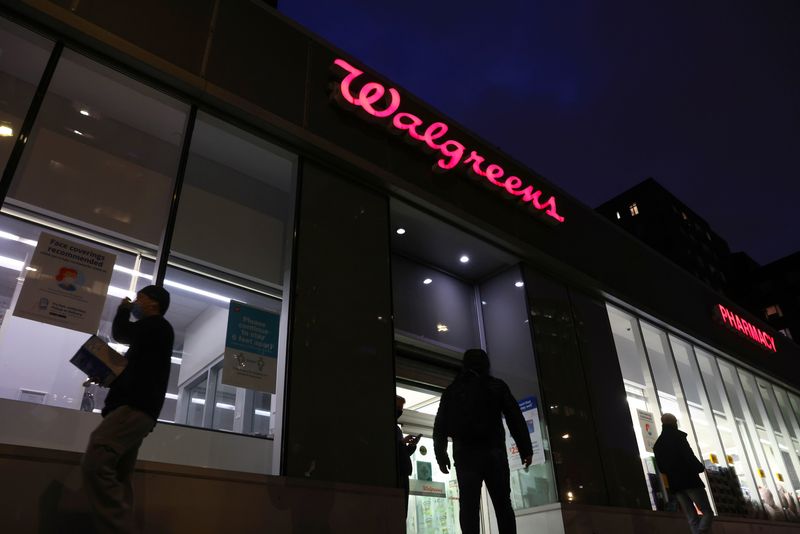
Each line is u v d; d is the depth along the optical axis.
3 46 5.34
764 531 11.08
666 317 12.18
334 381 5.79
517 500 7.99
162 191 6.06
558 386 8.57
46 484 3.65
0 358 4.53
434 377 8.46
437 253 8.97
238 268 6.23
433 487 7.99
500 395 5.02
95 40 5.39
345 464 5.48
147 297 3.93
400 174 7.67
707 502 7.47
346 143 7.18
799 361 17.72
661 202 57.31
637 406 10.39
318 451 5.34
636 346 11.40
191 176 6.35
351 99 7.29
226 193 6.55
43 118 5.55
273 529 4.66
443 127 8.47
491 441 4.83
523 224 9.45
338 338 6.04
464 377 5.15
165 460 4.88
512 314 9.09
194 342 5.62
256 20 6.86
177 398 5.32
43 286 4.89
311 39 7.40
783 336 17.58
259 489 4.73
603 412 9.12
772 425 14.86
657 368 11.66
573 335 9.53
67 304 4.96
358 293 6.48
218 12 6.49
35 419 4.44
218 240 6.22
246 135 6.36
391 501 5.55
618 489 8.48
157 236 5.83
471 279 9.77
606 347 10.12
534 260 9.45
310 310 5.95
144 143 6.17
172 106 6.03
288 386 5.41
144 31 5.77
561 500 7.53
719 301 15.15
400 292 8.52
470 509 4.57
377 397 6.09
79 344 4.95
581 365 9.30
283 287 6.07
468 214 8.37
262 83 6.57
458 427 4.86
